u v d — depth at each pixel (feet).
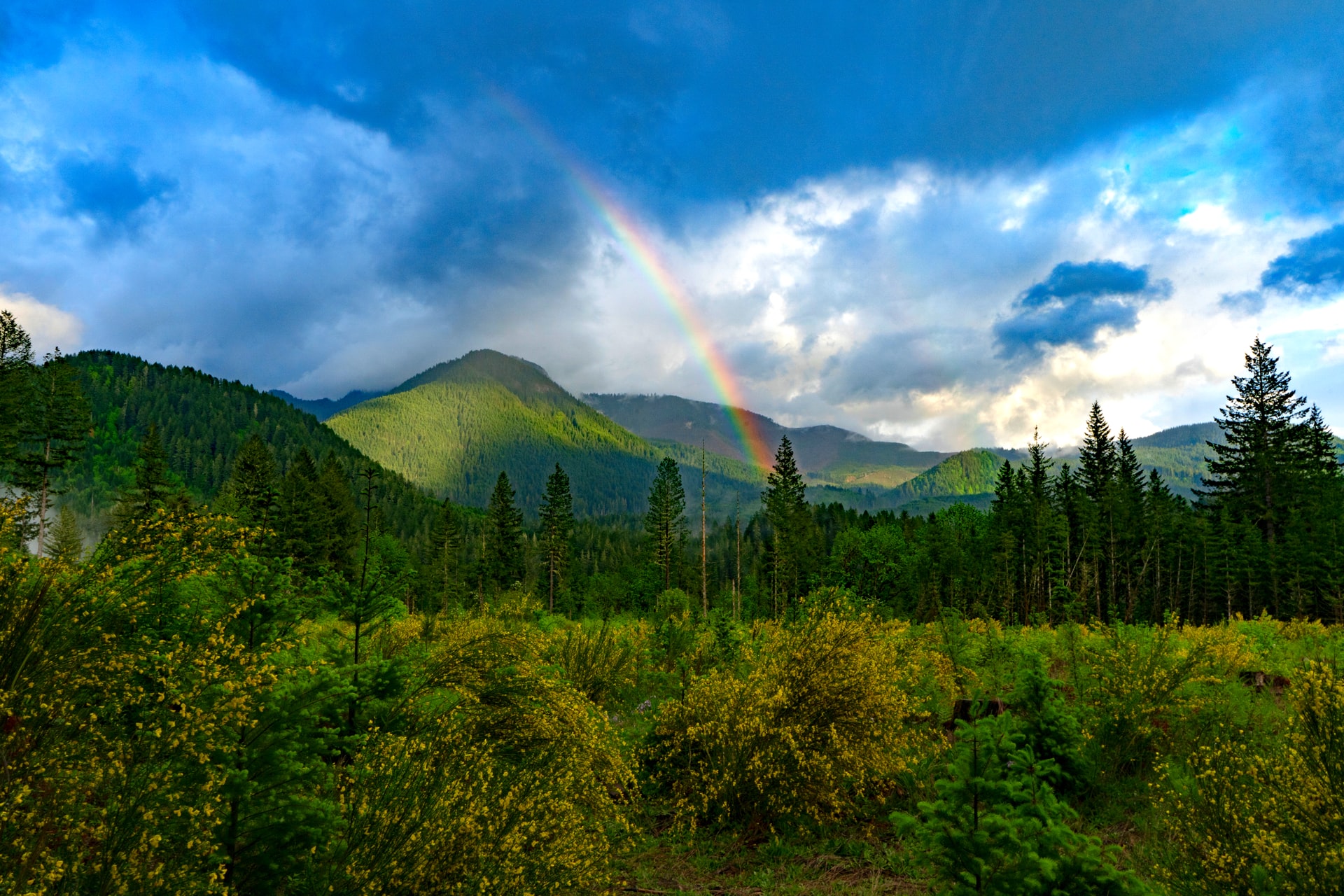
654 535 205.77
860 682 23.02
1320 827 11.47
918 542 210.38
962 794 12.70
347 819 12.56
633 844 19.92
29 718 10.34
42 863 8.93
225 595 14.99
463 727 17.61
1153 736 24.02
